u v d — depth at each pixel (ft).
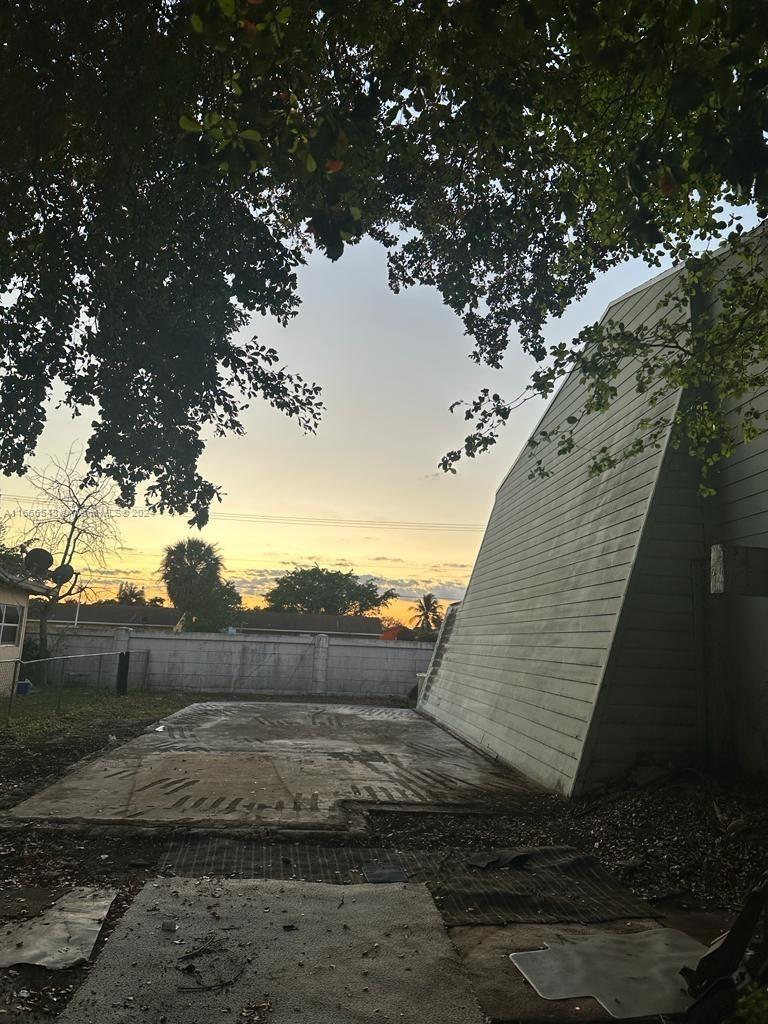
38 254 19.01
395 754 29.09
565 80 11.13
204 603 145.79
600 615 24.17
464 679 40.68
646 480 24.29
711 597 22.62
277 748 28.91
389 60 10.52
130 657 57.82
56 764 24.16
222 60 13.14
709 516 23.27
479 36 9.24
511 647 33.58
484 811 19.61
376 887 12.91
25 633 58.29
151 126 15.44
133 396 23.18
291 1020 8.20
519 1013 8.59
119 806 18.07
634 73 10.13
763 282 15.85
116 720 36.76
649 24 9.68
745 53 7.59
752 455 21.42
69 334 21.88
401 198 20.13
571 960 10.07
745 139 8.29
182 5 9.73
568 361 16.47
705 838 16.29
